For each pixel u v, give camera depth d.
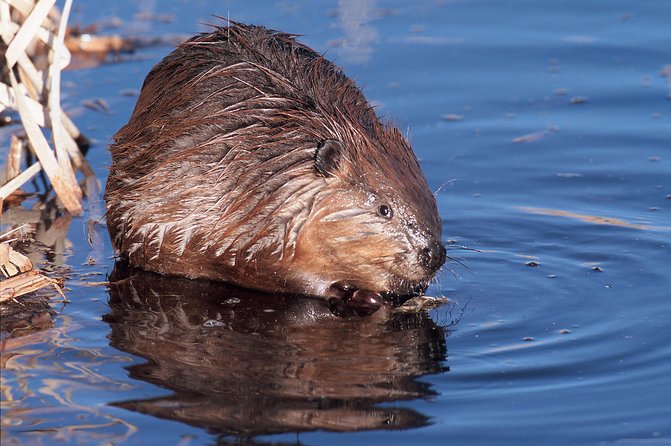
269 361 15.55
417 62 27.66
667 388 14.77
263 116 18.20
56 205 21.83
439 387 14.84
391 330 16.84
